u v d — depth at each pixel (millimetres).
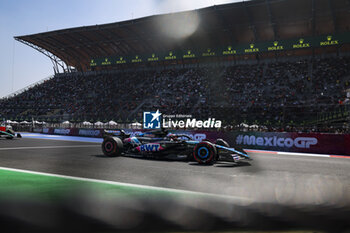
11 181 4887
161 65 47812
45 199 3773
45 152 10031
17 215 3145
